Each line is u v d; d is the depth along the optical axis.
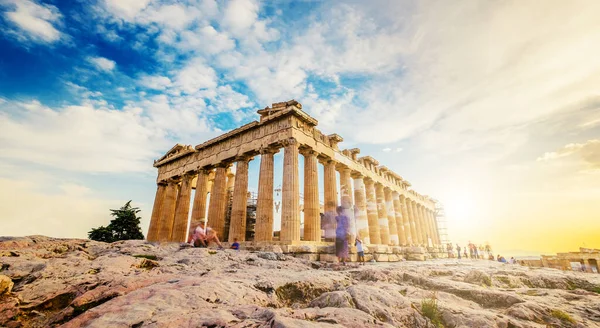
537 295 7.55
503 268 12.98
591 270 31.30
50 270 6.37
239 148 25.58
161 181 34.53
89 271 6.64
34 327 4.25
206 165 28.50
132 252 10.77
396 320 4.65
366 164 33.38
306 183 23.12
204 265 9.23
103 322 3.38
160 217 34.16
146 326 3.32
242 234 22.73
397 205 38.53
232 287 5.46
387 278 8.23
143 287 5.38
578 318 5.36
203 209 27.92
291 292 6.22
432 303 5.31
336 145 27.59
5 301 4.68
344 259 16.48
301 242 18.80
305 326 3.50
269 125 23.88
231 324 3.53
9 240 10.42
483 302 6.25
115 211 40.47
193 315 3.71
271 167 22.83
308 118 23.38
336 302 5.06
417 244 40.03
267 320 3.76
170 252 11.66
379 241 30.86
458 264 17.12
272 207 21.81
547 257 35.66
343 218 17.62
